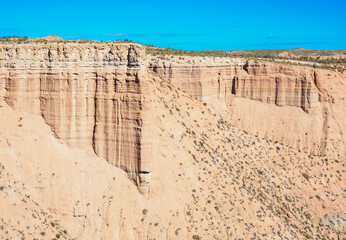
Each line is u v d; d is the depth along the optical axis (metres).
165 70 124.94
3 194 74.88
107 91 83.44
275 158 124.81
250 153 120.75
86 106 83.69
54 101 82.62
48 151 81.81
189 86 125.75
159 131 90.94
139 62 82.25
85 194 80.94
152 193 83.56
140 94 81.88
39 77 83.25
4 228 70.75
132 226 80.44
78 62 83.00
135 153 82.50
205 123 113.62
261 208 94.50
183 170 89.44
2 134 80.44
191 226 83.06
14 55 82.88
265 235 89.00
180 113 106.56
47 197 79.19
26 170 79.62
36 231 73.62
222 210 88.56
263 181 113.12
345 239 110.38
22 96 83.00
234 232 86.19
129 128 82.62
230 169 103.56
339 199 120.38
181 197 85.62
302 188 119.38
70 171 81.62
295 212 110.38
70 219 79.06
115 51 83.50
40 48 83.31
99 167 83.06
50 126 83.06
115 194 81.94
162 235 80.50
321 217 113.62
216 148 109.19
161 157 87.62
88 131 84.00
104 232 79.06
